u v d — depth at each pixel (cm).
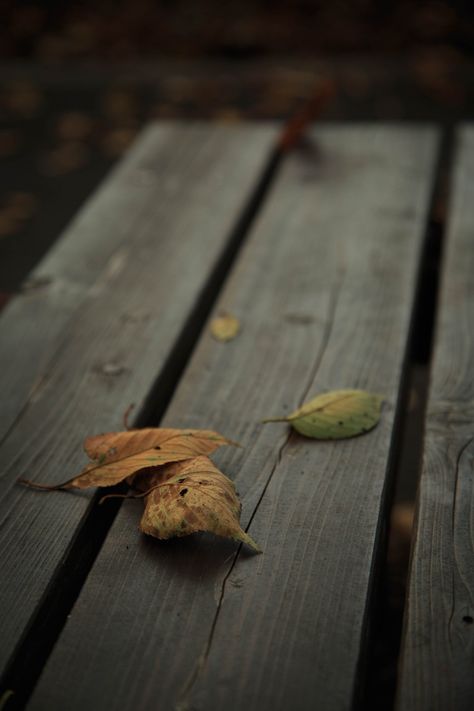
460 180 105
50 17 275
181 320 88
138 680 66
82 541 73
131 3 281
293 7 268
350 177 107
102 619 68
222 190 105
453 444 77
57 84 236
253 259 95
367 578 69
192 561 70
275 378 82
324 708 64
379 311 88
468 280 91
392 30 251
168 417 80
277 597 68
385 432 78
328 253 96
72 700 65
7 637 67
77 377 83
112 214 103
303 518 72
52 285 93
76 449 78
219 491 71
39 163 196
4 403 81
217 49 249
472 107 207
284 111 212
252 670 66
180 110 217
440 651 66
